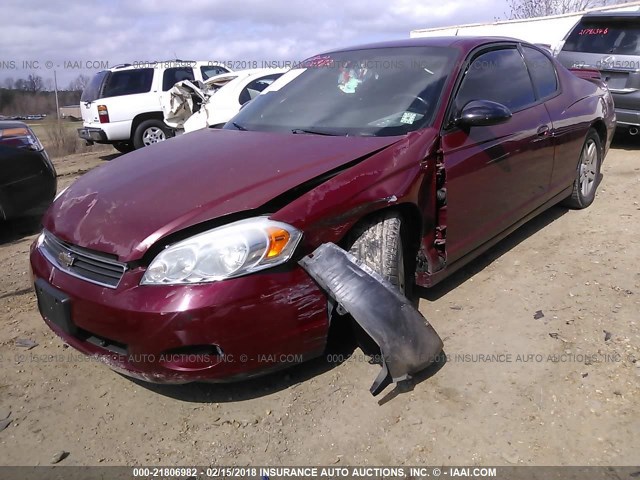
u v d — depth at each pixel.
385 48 4.03
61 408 2.83
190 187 2.77
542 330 3.19
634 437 2.40
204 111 7.59
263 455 2.46
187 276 2.44
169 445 2.55
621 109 7.50
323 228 2.64
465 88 3.54
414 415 2.61
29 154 5.38
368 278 2.58
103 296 2.53
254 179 2.76
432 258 3.23
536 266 4.00
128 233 2.56
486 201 3.55
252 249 2.46
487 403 2.66
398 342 2.57
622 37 7.57
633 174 6.32
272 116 3.77
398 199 2.89
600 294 3.54
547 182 4.30
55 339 3.46
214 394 2.85
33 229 5.80
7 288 4.23
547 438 2.43
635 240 4.33
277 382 2.89
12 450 2.57
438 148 3.17
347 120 3.44
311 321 2.61
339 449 2.46
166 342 2.42
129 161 3.34
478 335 3.19
